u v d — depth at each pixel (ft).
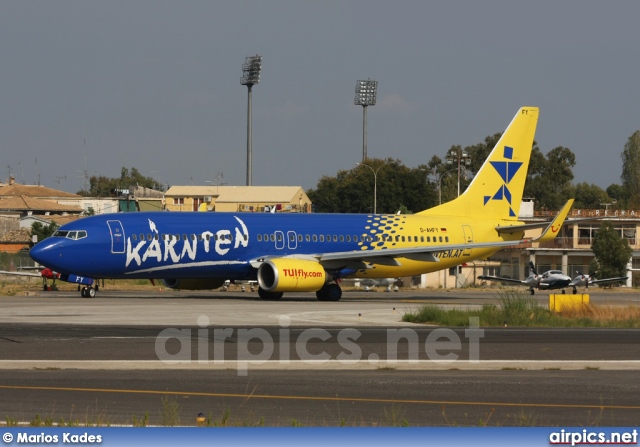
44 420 233.55
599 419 247.09
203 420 230.48
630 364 358.43
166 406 247.29
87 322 502.38
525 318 544.62
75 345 392.47
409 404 266.16
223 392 282.36
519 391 291.17
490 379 315.99
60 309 596.29
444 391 289.53
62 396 272.10
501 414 252.83
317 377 315.37
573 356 381.60
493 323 537.24
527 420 243.60
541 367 347.56
